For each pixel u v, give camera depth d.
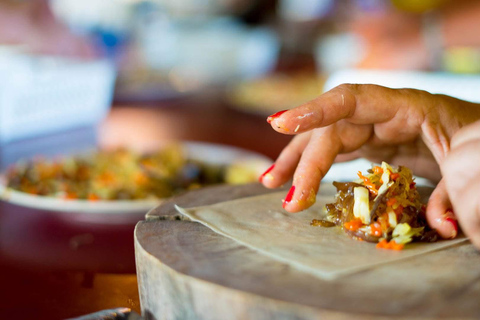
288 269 0.47
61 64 1.50
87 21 2.68
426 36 1.90
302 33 3.17
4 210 0.79
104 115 1.74
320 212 0.59
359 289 0.45
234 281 0.45
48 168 0.92
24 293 0.59
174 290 0.47
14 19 1.84
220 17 3.54
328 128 0.58
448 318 0.42
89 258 0.65
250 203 0.61
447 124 0.59
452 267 0.48
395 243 0.51
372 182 0.54
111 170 0.93
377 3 2.16
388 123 0.59
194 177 0.98
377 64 2.09
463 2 1.79
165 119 1.79
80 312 0.55
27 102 1.39
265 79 2.37
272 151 1.33
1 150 1.28
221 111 1.96
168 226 0.55
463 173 0.48
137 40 2.96
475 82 1.45
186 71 3.05
